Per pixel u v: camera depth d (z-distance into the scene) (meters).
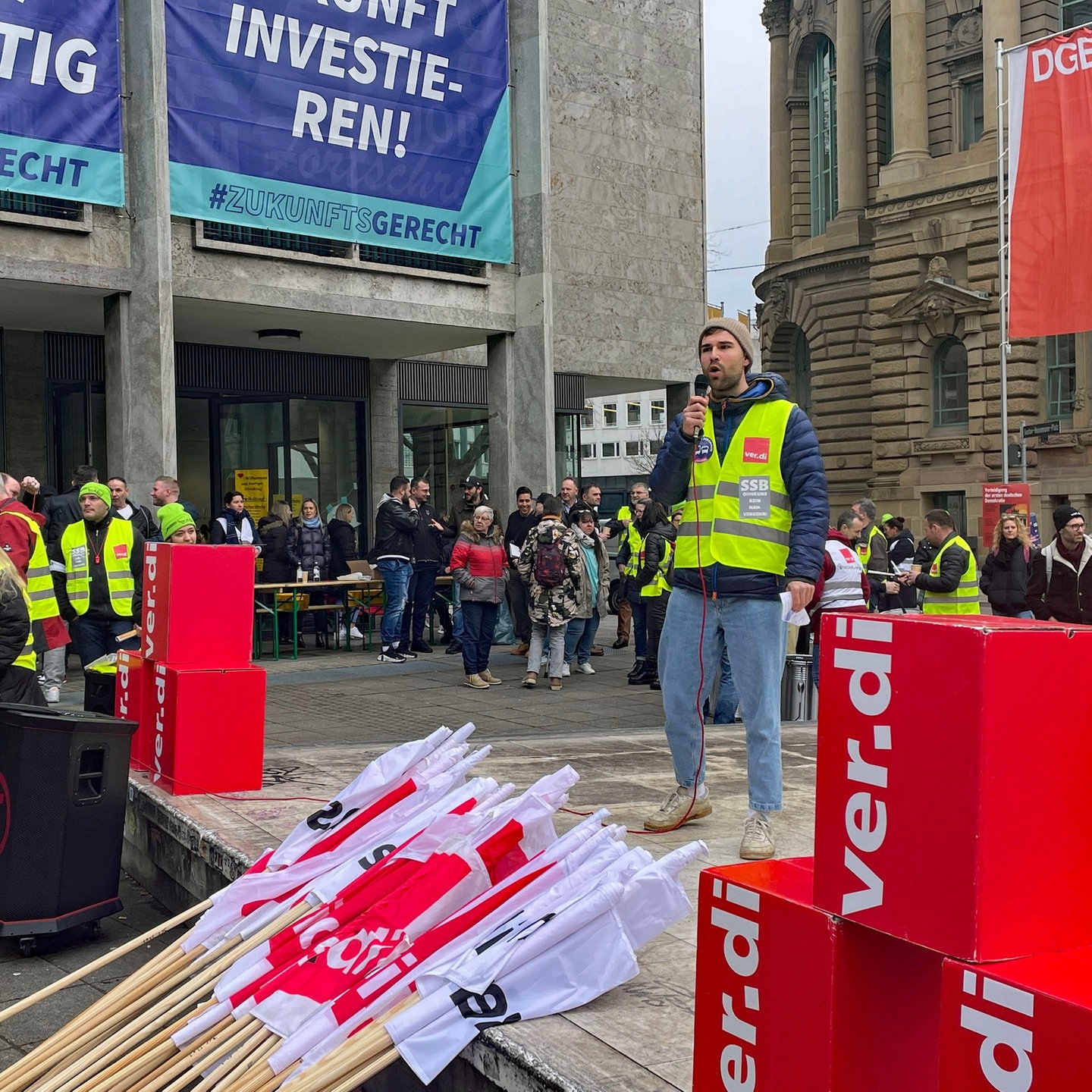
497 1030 2.85
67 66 12.05
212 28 12.92
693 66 19.17
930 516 10.21
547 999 2.99
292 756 6.94
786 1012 2.08
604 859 3.22
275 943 3.42
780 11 41.97
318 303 14.02
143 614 6.18
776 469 4.39
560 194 17.59
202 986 3.42
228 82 13.07
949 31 35.06
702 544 4.48
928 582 10.09
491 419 16.05
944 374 35.44
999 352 33.12
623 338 18.31
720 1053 2.23
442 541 14.23
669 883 3.16
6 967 4.74
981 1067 1.72
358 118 14.11
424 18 14.62
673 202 18.94
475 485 13.09
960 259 34.62
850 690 2.01
